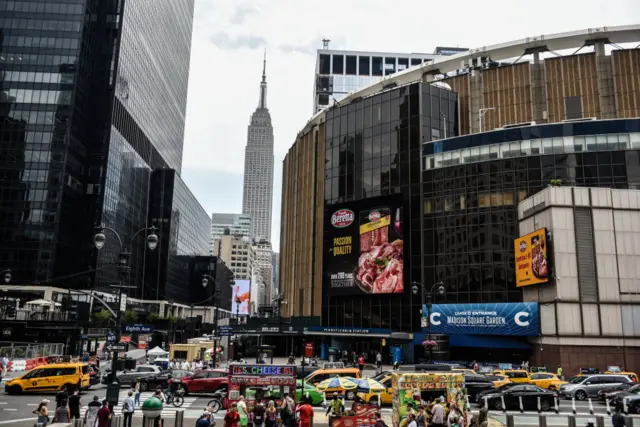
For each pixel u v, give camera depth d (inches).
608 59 2805.1
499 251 2324.1
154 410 767.1
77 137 4106.8
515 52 3011.8
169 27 6368.1
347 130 2982.3
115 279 4471.0
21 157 3900.1
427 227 2549.2
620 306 1877.5
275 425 802.8
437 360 2128.4
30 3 4156.0
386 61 7623.0
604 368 1829.5
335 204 2920.8
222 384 1348.4
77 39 4133.9
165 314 5531.5
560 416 1083.3
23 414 1082.7
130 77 4845.0
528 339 2080.5
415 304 2513.5
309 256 3380.9
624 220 1936.5
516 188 2336.4
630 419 818.8
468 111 2957.7
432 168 2591.0
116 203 4537.4
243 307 5383.9
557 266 1895.9
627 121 2244.1
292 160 4047.7
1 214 3804.1
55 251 3796.8
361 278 2711.6
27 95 3996.1
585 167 2242.9
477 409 1198.3
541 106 2847.0
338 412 874.8
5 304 2824.8
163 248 5590.6
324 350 2731.3
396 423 879.7
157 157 5900.6
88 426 789.9
